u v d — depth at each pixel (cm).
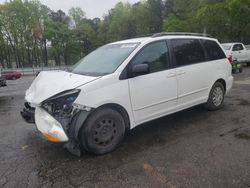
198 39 546
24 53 6159
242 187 291
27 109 436
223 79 590
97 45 7194
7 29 5800
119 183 310
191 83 507
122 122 407
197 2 3944
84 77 402
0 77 1288
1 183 321
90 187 305
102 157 382
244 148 388
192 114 571
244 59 1756
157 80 445
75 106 361
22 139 471
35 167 360
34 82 471
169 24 4119
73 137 365
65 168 353
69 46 6756
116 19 6931
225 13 2817
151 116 447
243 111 584
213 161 352
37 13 6041
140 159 369
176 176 319
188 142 421
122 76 404
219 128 479
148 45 450
